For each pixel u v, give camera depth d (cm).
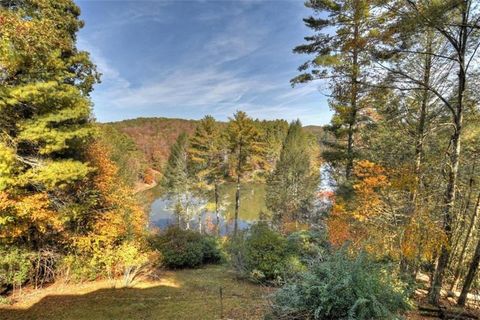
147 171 4853
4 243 881
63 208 989
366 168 1066
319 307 390
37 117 855
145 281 1093
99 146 1327
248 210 3875
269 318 448
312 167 3456
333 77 1092
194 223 3384
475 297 805
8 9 784
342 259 465
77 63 1120
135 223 1327
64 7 1083
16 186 831
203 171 2942
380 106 1077
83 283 1045
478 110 839
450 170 798
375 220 1022
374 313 394
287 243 1102
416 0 699
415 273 1007
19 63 764
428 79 917
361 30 974
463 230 1007
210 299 845
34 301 846
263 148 2839
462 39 743
